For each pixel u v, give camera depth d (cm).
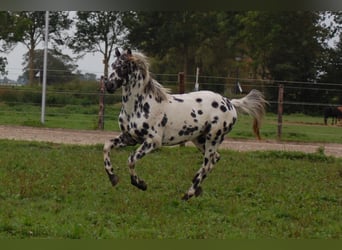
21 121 2414
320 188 1164
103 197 990
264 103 1125
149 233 781
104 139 1917
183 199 992
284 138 2294
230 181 1183
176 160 1437
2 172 1165
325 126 3291
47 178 1117
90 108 3039
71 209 896
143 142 966
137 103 954
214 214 911
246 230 830
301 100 4372
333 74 4712
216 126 1021
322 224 891
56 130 2155
